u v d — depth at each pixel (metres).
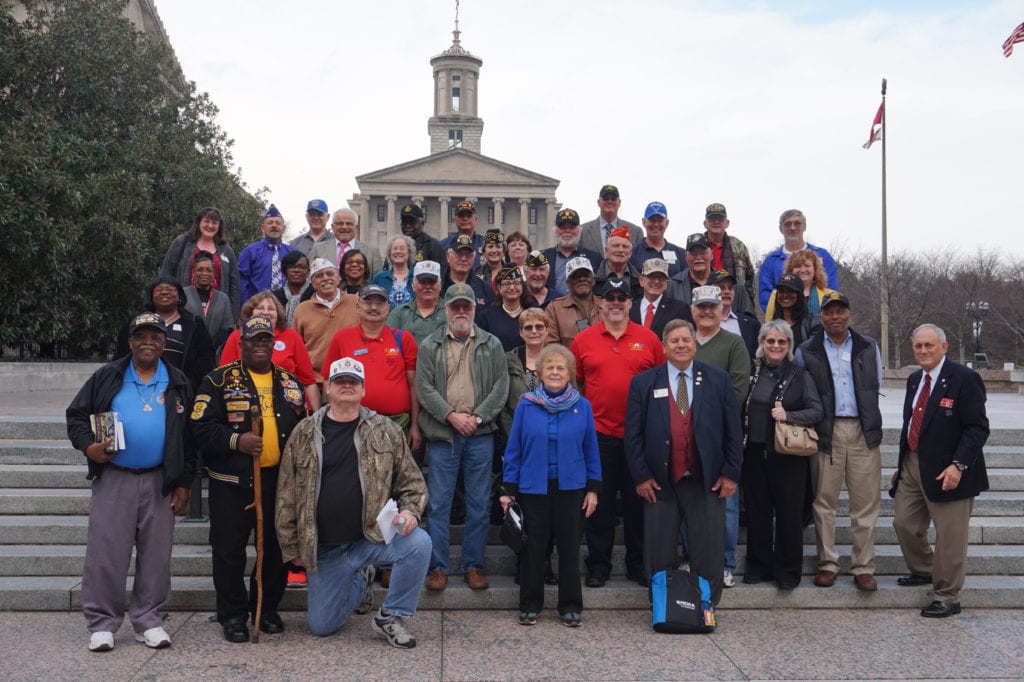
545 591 6.94
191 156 27.16
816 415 6.89
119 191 21.45
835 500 7.14
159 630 5.93
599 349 7.28
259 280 10.71
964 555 6.72
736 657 5.76
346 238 10.20
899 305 42.66
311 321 8.07
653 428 6.70
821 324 7.42
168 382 6.12
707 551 6.62
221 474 6.04
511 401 7.24
